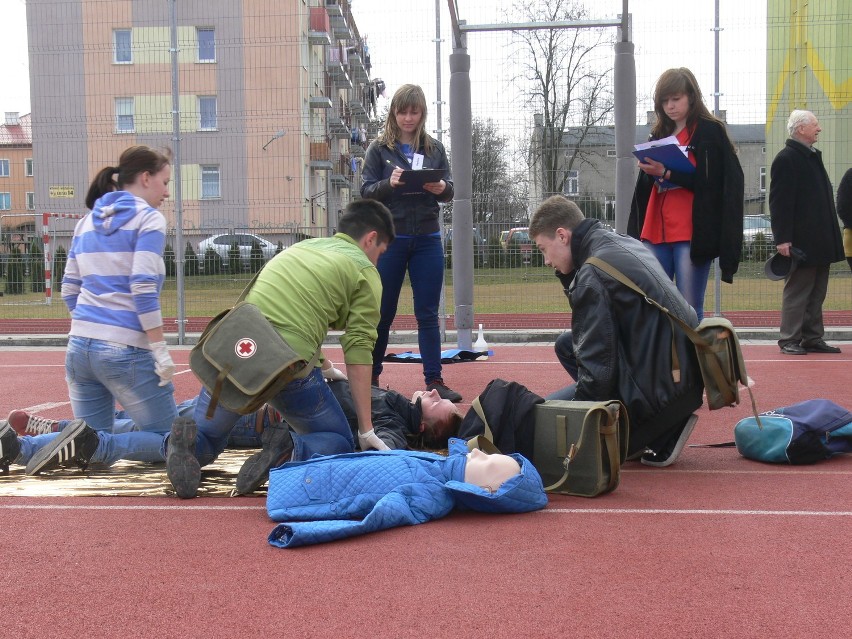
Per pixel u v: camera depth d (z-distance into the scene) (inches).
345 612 106.7
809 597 110.9
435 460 154.8
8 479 176.9
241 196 511.5
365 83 1098.1
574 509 153.9
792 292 381.1
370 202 188.7
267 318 166.9
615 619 104.4
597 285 178.9
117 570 122.0
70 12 533.3
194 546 132.8
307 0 741.3
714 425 238.1
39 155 550.9
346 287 174.9
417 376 336.5
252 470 163.6
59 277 557.9
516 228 454.9
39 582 117.5
